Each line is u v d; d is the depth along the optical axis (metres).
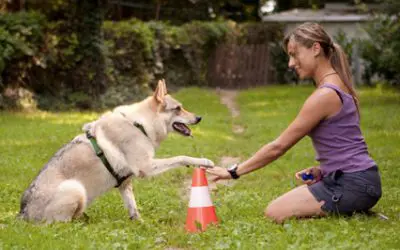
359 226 5.62
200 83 30.97
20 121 16.20
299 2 42.84
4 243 5.22
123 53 23.00
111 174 6.36
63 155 6.29
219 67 32.03
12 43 18.06
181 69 30.06
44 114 18.28
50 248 5.08
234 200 7.36
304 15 37.03
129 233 5.62
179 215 6.64
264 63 33.41
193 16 36.16
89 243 5.20
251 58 32.97
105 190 6.43
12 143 12.50
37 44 19.36
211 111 20.48
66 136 13.65
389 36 22.16
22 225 5.82
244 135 14.86
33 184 6.20
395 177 9.06
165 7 35.19
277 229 5.62
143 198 7.73
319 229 5.56
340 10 38.03
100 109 20.44
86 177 6.25
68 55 20.25
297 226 5.66
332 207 5.89
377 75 31.42
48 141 12.84
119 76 23.08
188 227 5.91
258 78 33.31
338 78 6.00
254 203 7.22
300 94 26.08
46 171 6.23
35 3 21.88
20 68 18.83
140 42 24.09
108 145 6.31
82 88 20.72
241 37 33.91
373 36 24.30
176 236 5.55
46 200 6.04
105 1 20.94
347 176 5.86
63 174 6.18
